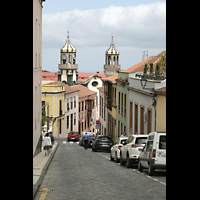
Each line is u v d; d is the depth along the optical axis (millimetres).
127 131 48281
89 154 41531
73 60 144750
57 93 90875
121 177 20734
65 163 29609
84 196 14820
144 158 22453
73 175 21656
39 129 37969
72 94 103125
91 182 18719
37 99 34812
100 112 82250
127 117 48375
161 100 32469
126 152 26656
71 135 83750
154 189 16531
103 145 44625
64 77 142750
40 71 37906
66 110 98250
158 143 21016
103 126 76000
